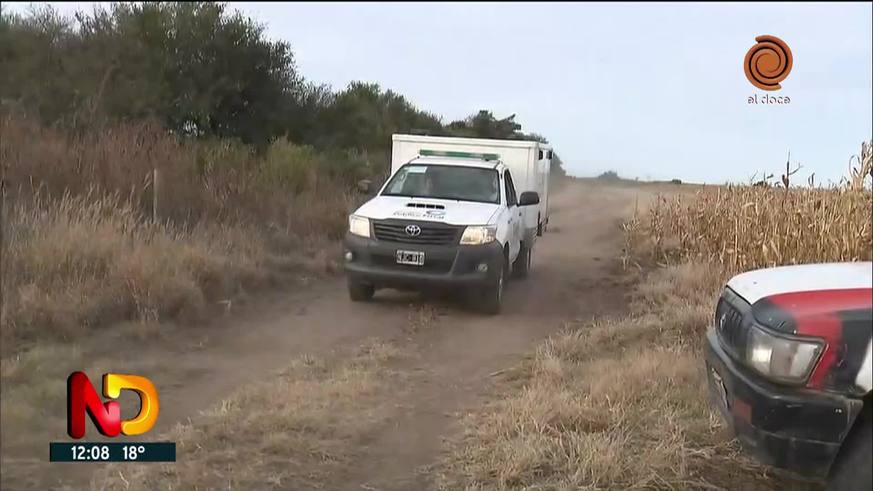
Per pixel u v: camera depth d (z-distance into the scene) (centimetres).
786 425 392
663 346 744
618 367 681
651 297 1064
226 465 485
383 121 2631
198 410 580
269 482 465
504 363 743
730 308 470
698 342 769
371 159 2133
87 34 1814
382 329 866
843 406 381
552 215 2723
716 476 491
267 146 1870
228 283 952
